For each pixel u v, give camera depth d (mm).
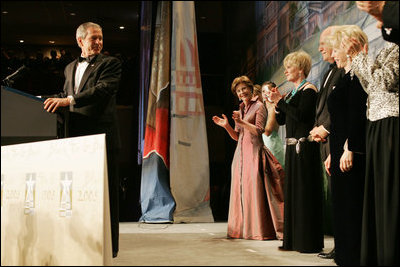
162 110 6809
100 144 2102
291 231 3256
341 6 4781
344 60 2867
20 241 2375
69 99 2676
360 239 2393
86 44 3100
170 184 6586
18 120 2500
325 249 3381
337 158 2520
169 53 7043
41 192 2305
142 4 7695
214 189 7965
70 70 3154
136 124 8344
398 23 1929
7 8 8797
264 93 3941
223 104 8789
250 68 7883
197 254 3072
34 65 8625
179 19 7051
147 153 6703
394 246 2033
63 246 2164
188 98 6875
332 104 2574
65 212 2178
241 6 8242
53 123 2598
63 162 2229
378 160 2156
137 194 7895
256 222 4062
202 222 6527
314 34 5402
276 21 6660
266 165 4105
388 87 2166
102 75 2963
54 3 8695
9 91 2471
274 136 5816
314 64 5379
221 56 8859
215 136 8664
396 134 2100
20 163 2441
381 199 2119
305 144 3215
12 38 9422
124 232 4848
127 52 9141
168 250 3305
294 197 3211
